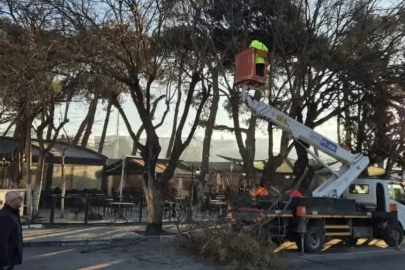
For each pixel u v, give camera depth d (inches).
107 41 509.0
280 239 478.3
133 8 520.7
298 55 636.7
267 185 674.8
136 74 539.8
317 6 626.2
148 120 563.2
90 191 941.2
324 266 407.5
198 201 882.8
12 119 808.3
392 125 844.6
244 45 611.2
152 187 550.6
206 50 615.2
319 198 505.4
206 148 1018.1
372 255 487.5
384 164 1059.3
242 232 412.8
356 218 542.9
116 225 628.4
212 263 391.9
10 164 822.5
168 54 595.5
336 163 619.8
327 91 669.3
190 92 583.8
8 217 235.3
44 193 829.2
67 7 495.2
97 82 573.9
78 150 960.3
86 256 411.2
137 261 392.5
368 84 660.7
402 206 605.9
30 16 491.8
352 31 631.2
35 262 375.6
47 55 487.8
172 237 504.1
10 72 484.1
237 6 604.1
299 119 655.1
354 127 887.7
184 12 561.6
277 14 610.9
